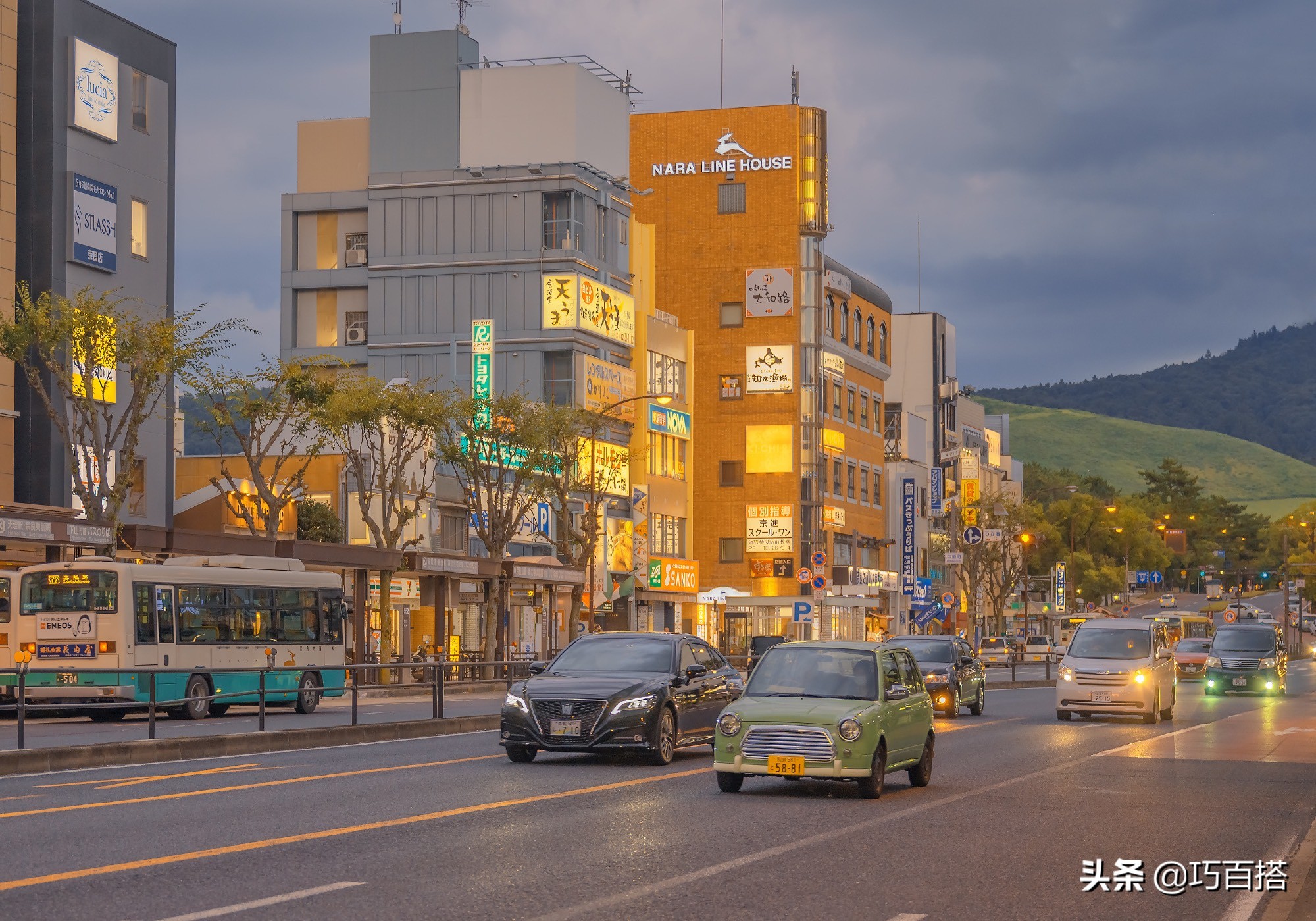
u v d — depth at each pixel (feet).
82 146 180.75
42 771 68.49
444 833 45.73
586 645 76.59
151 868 38.45
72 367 173.78
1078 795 61.05
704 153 316.81
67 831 45.57
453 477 221.05
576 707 70.03
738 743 58.44
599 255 264.31
